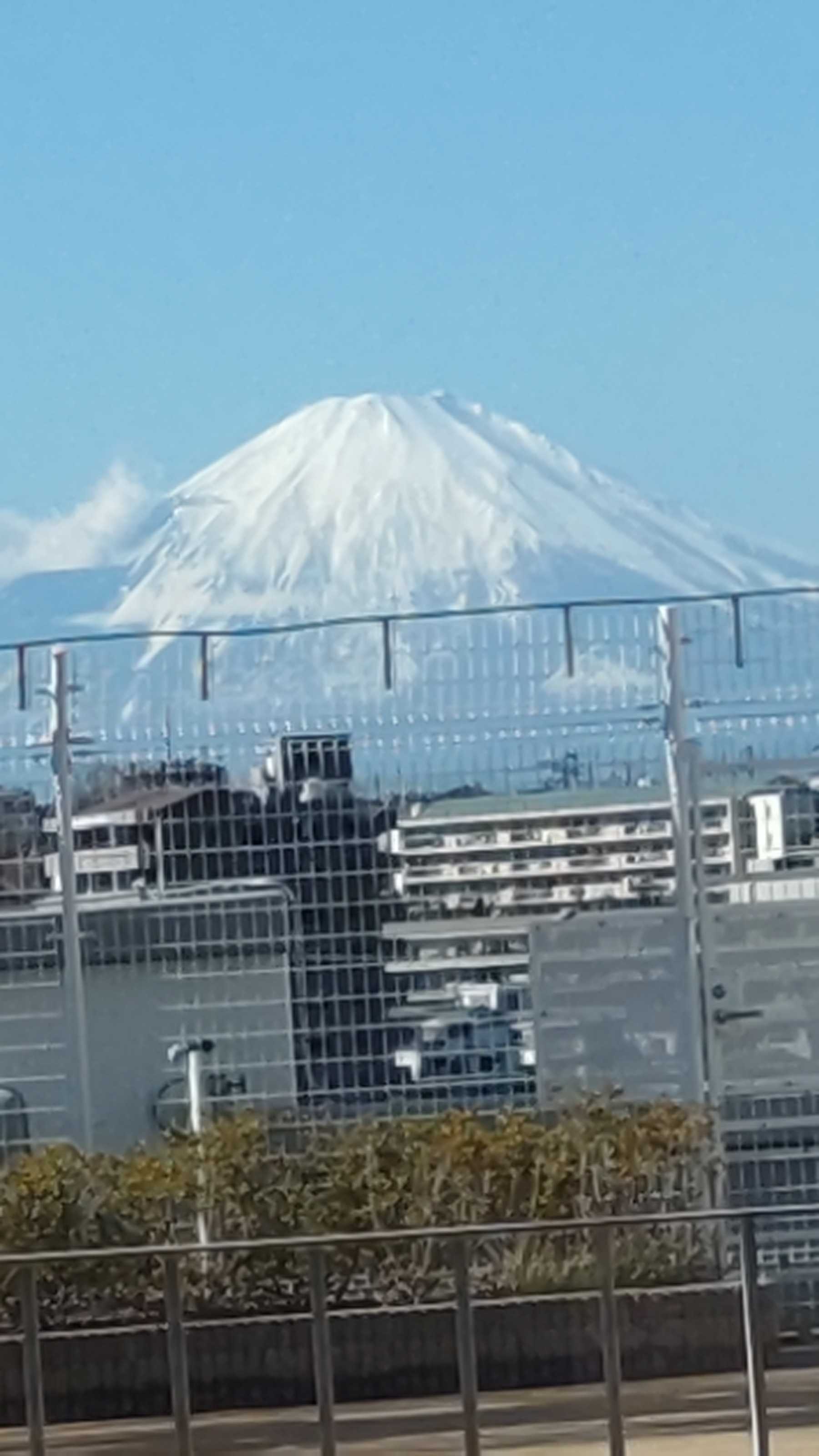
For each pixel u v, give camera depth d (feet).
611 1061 47.37
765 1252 45.42
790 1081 47.11
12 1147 47.32
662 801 47.52
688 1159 45.55
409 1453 38.22
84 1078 47.32
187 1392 35.22
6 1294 41.78
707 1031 47.32
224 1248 34.50
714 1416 39.27
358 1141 45.06
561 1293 41.39
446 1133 45.06
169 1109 47.50
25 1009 47.50
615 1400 35.17
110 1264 41.86
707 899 47.37
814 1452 37.29
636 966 47.37
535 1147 45.03
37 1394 35.29
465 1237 34.53
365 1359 40.81
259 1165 44.60
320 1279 34.78
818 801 47.47
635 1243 42.60
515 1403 39.83
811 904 47.42
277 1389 40.81
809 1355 41.86
